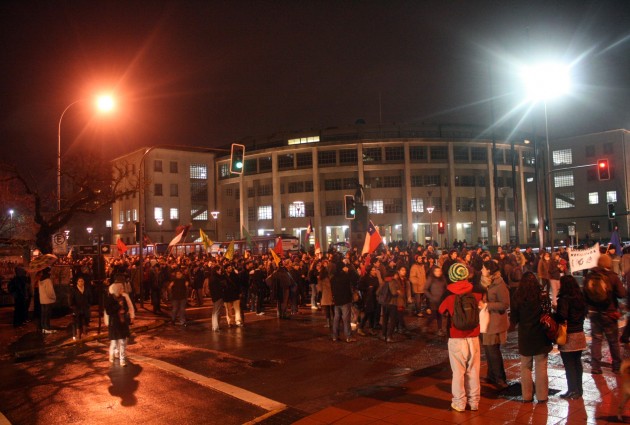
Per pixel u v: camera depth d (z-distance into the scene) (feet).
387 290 42.34
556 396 24.40
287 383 30.50
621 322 43.91
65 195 78.28
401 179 229.66
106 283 50.85
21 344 45.09
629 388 20.34
